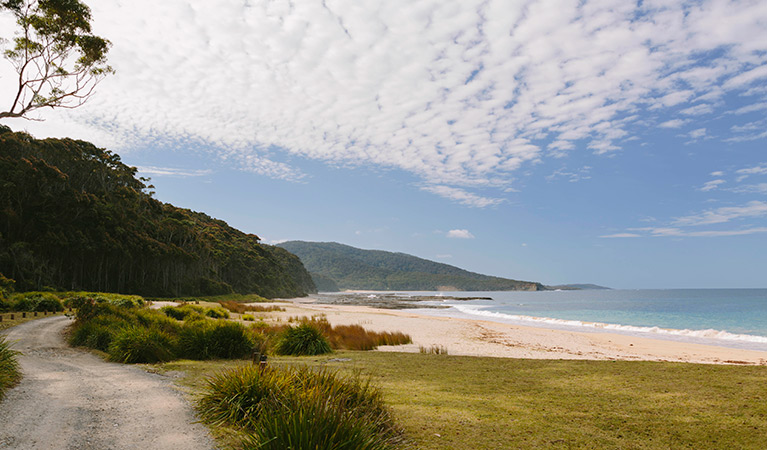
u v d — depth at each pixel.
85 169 71.19
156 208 86.88
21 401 5.80
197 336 11.38
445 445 4.52
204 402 5.54
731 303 75.75
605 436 4.96
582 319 42.22
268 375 5.65
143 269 71.75
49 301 26.52
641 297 119.56
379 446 3.93
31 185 58.69
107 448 4.16
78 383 7.28
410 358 11.76
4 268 49.31
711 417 5.74
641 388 7.67
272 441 3.65
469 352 14.72
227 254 107.00
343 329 19.33
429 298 129.00
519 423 5.41
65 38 12.27
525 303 89.81
